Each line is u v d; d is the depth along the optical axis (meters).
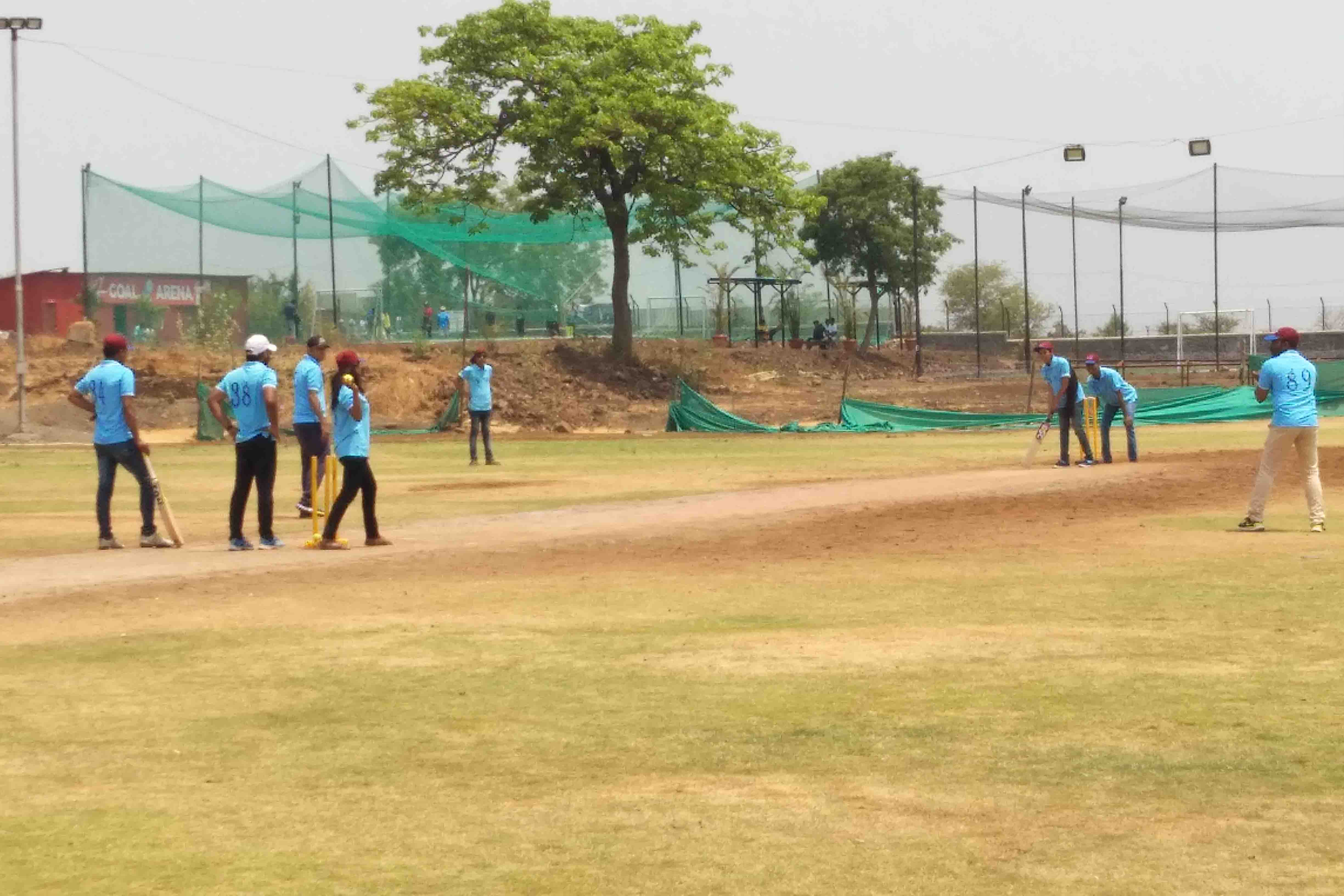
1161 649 9.67
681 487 24.62
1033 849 5.74
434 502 22.22
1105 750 7.16
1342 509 19.23
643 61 57.81
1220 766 6.83
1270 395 16.73
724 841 5.91
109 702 8.67
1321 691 8.34
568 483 25.88
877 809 6.30
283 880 5.55
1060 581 12.97
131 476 28.72
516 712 8.24
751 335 72.94
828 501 21.41
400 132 56.94
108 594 13.15
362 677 9.28
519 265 69.75
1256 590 12.16
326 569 14.77
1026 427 43.69
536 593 12.90
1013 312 90.69
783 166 60.62
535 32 57.69
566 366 57.00
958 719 7.84
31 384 48.72
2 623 11.63
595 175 57.84
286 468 29.98
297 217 57.28
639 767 7.05
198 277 56.41
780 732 7.67
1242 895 5.21
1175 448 33.50
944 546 15.86
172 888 5.49
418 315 67.19
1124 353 74.75
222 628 11.22
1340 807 6.19
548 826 6.17
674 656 9.78
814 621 11.12
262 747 7.57
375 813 6.39
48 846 6.00
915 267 68.69
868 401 55.94
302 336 56.78
